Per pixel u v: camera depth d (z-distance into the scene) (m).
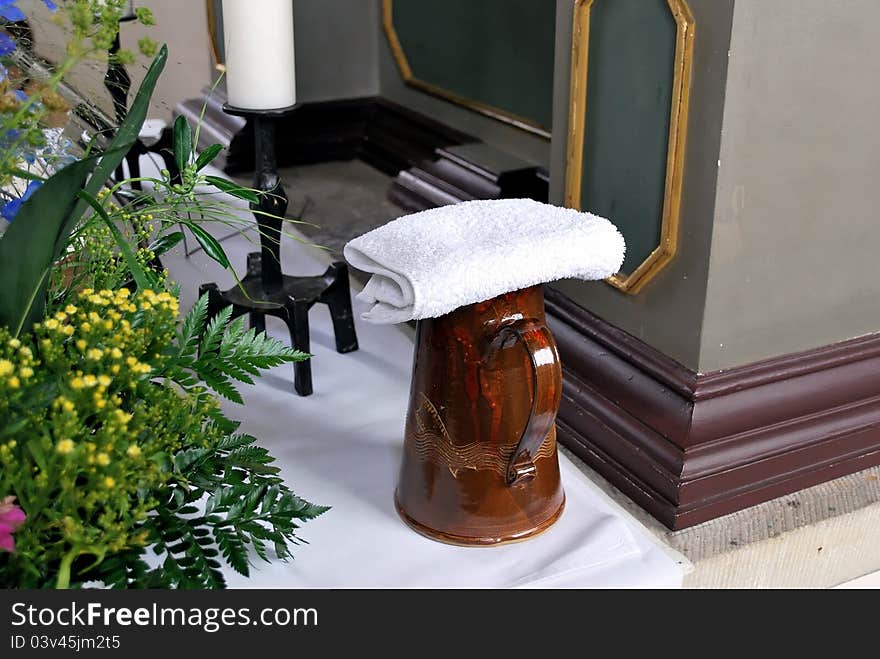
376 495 0.69
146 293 0.53
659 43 0.75
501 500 0.62
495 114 1.52
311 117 1.81
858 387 0.83
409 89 1.77
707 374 0.77
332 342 0.93
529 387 0.60
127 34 1.04
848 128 0.76
